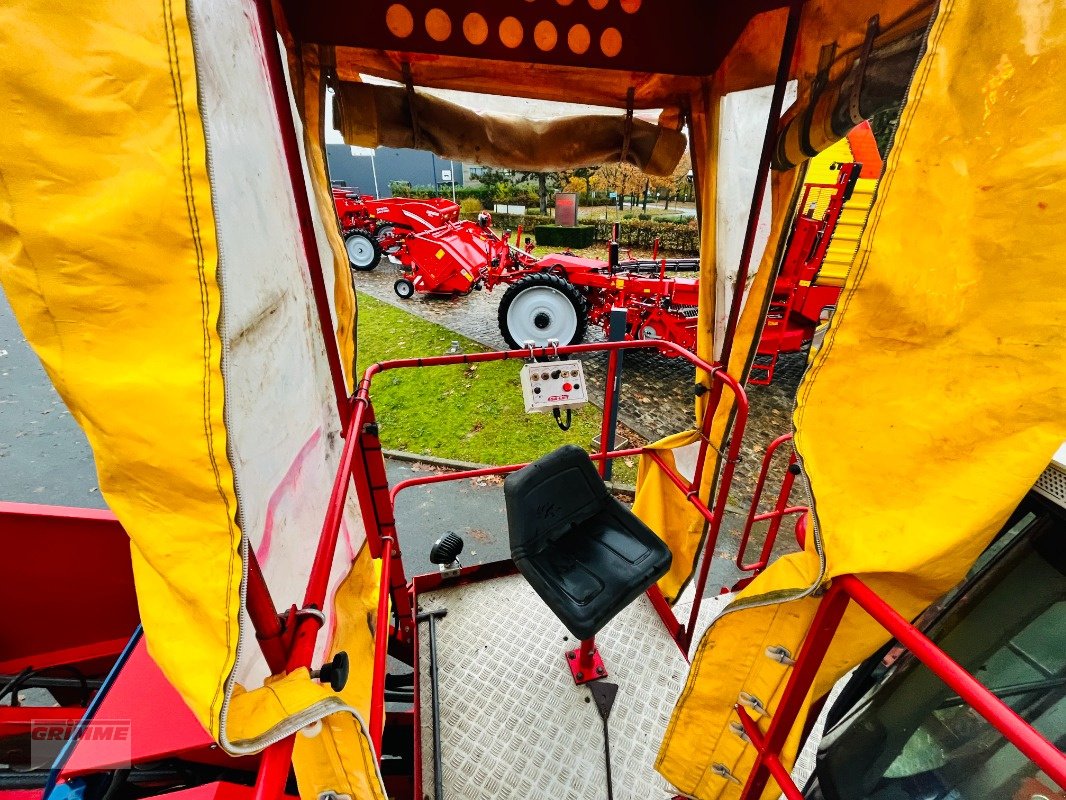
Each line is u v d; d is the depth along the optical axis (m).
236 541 0.70
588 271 6.39
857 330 0.87
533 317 6.10
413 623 2.19
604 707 1.97
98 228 0.57
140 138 0.57
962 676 0.74
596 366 6.37
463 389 5.71
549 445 4.69
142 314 0.61
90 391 0.61
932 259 0.79
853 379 0.90
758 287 1.92
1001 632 1.04
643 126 2.16
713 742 1.40
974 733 1.05
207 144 0.59
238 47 1.00
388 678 2.25
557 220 8.15
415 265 8.29
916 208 0.78
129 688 1.49
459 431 4.93
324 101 1.74
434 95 2.11
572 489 1.98
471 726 1.91
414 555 3.49
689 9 1.82
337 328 1.86
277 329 1.19
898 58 1.20
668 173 2.28
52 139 0.55
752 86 1.78
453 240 8.12
